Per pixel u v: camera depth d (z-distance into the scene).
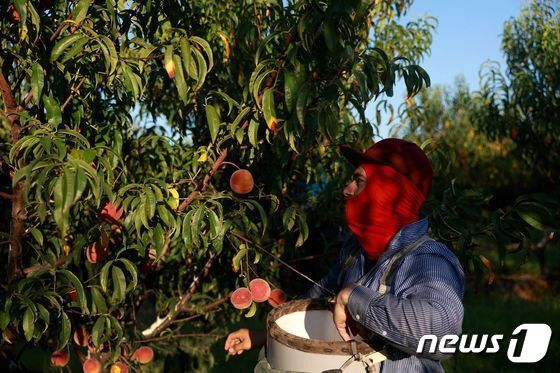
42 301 2.05
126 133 2.94
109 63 1.79
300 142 2.38
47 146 1.58
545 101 7.98
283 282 3.36
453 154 2.87
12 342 2.38
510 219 2.31
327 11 1.75
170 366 3.54
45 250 2.32
